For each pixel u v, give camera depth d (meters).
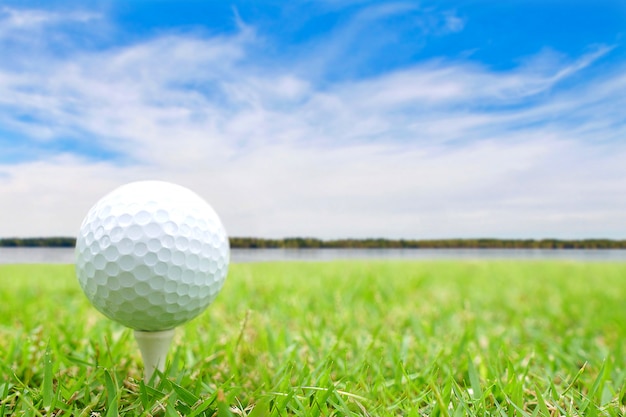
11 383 0.17
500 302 0.35
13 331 0.24
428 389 0.17
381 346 0.21
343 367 0.19
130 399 0.16
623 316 0.30
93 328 0.24
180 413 0.15
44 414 0.15
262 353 0.21
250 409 0.15
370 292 0.36
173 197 0.17
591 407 0.15
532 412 0.15
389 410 0.16
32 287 0.39
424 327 0.26
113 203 0.17
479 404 0.16
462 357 0.21
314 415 0.15
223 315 0.28
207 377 0.18
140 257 0.16
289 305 0.31
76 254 0.17
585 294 0.39
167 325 0.17
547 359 0.21
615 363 0.21
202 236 0.17
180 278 0.16
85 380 0.17
